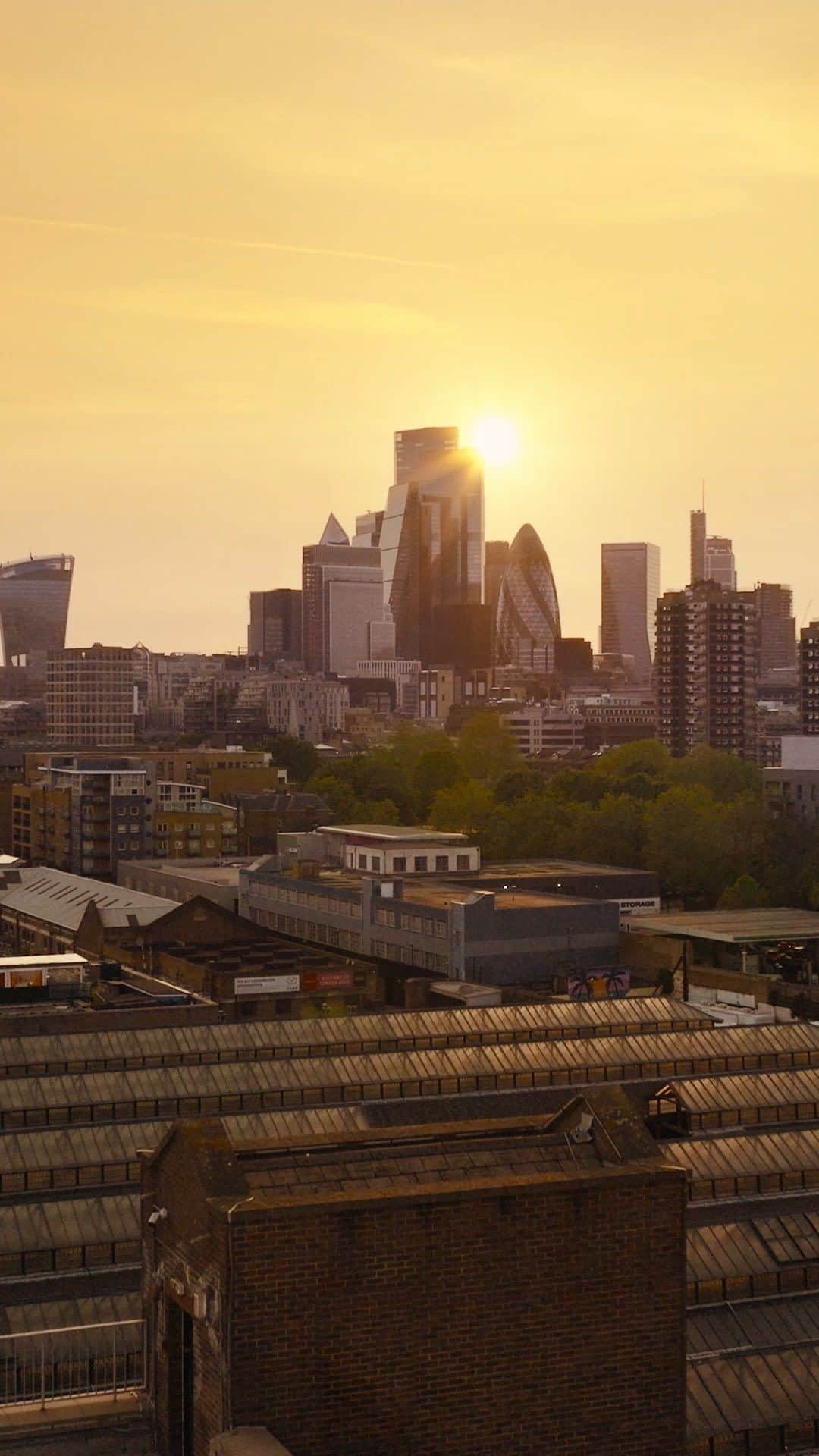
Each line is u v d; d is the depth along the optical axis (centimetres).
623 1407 4203
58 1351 6438
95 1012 15275
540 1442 4128
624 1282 4216
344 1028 12000
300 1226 3941
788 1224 7356
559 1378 4150
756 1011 17512
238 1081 10256
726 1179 8181
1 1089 9894
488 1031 12294
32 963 16762
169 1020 15325
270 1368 3906
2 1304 7538
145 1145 9131
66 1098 9919
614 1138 4491
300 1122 9606
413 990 18675
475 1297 4075
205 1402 4062
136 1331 6581
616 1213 4212
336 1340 3959
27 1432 4444
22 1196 8675
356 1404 3972
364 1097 10362
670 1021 13000
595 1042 11188
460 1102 10131
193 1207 4169
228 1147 4216
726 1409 5838
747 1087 9875
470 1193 4081
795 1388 5988
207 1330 4047
